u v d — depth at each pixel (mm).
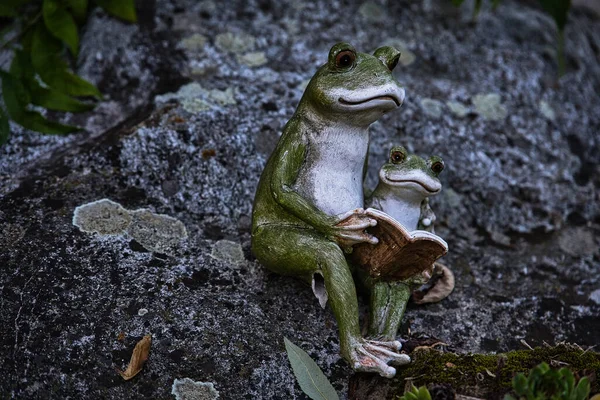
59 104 4160
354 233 3123
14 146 4051
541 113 4738
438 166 3307
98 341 3109
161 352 3113
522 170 4434
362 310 3443
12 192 3758
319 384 3006
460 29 5066
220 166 3994
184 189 3916
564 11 4629
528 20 5250
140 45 4551
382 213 3086
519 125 4621
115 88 4422
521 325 3602
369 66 3148
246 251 3670
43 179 3840
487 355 3164
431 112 4492
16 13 4445
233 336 3213
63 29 4336
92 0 4715
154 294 3324
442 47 4934
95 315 3195
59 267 3363
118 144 3998
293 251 3188
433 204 4199
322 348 3242
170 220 3752
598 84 5141
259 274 3535
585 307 3762
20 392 2947
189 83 4371
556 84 4934
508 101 4723
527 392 2672
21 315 3154
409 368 3100
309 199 3270
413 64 4809
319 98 3164
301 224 3266
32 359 3023
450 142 4406
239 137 4090
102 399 2955
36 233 3508
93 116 4273
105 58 4500
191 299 3336
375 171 4191
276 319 3324
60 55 4488
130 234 3611
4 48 4348
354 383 3125
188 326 3217
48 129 4066
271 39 4723
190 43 4602
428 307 3611
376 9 5016
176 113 4137
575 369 3057
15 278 3287
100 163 3947
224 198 3922
